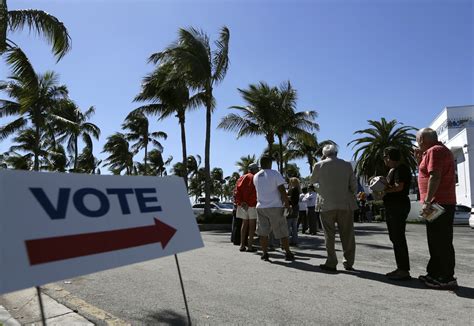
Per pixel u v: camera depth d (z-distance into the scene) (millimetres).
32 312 4230
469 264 6957
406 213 5496
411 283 5320
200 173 63188
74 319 3961
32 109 21812
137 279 5613
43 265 2350
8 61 12203
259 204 7156
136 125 41750
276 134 23062
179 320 3918
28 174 2465
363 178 29203
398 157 5516
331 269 6188
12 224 2275
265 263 6855
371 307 4273
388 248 9094
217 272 6066
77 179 2764
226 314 4082
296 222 9570
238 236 9656
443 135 38406
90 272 2582
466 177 26172
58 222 2518
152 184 3365
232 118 22297
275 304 4402
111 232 2830
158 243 3178
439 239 4941
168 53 17422
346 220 6156
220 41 18422
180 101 20406
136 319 3957
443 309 4188
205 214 18094
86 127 33312
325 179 6191
